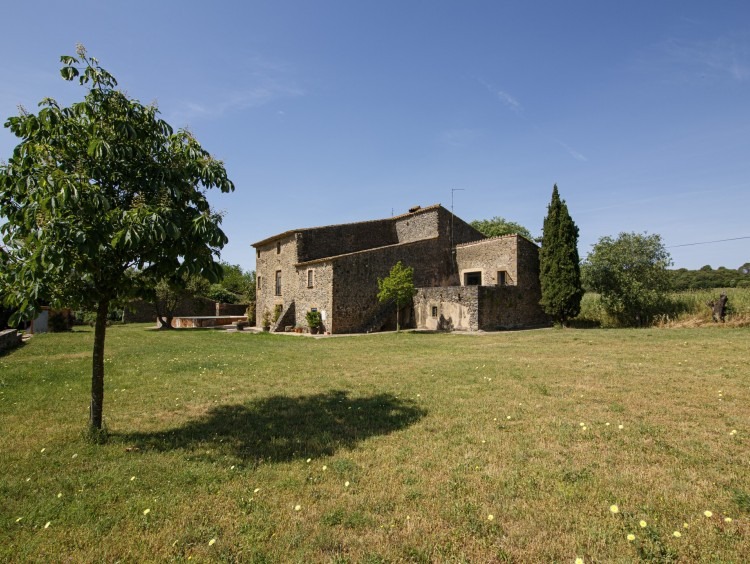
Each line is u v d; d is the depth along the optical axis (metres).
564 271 22.09
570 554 2.91
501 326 22.34
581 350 12.67
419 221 28.34
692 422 5.61
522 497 3.70
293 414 6.50
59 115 4.74
